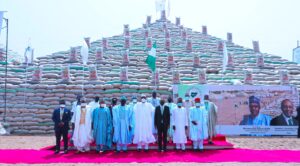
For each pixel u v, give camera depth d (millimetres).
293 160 9727
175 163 9211
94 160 9703
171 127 12023
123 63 23641
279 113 17969
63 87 19078
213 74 22266
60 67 21922
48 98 18703
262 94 18062
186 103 13008
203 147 11969
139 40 29953
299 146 13586
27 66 22094
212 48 29250
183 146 11664
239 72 23047
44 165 8930
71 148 11711
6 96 18688
